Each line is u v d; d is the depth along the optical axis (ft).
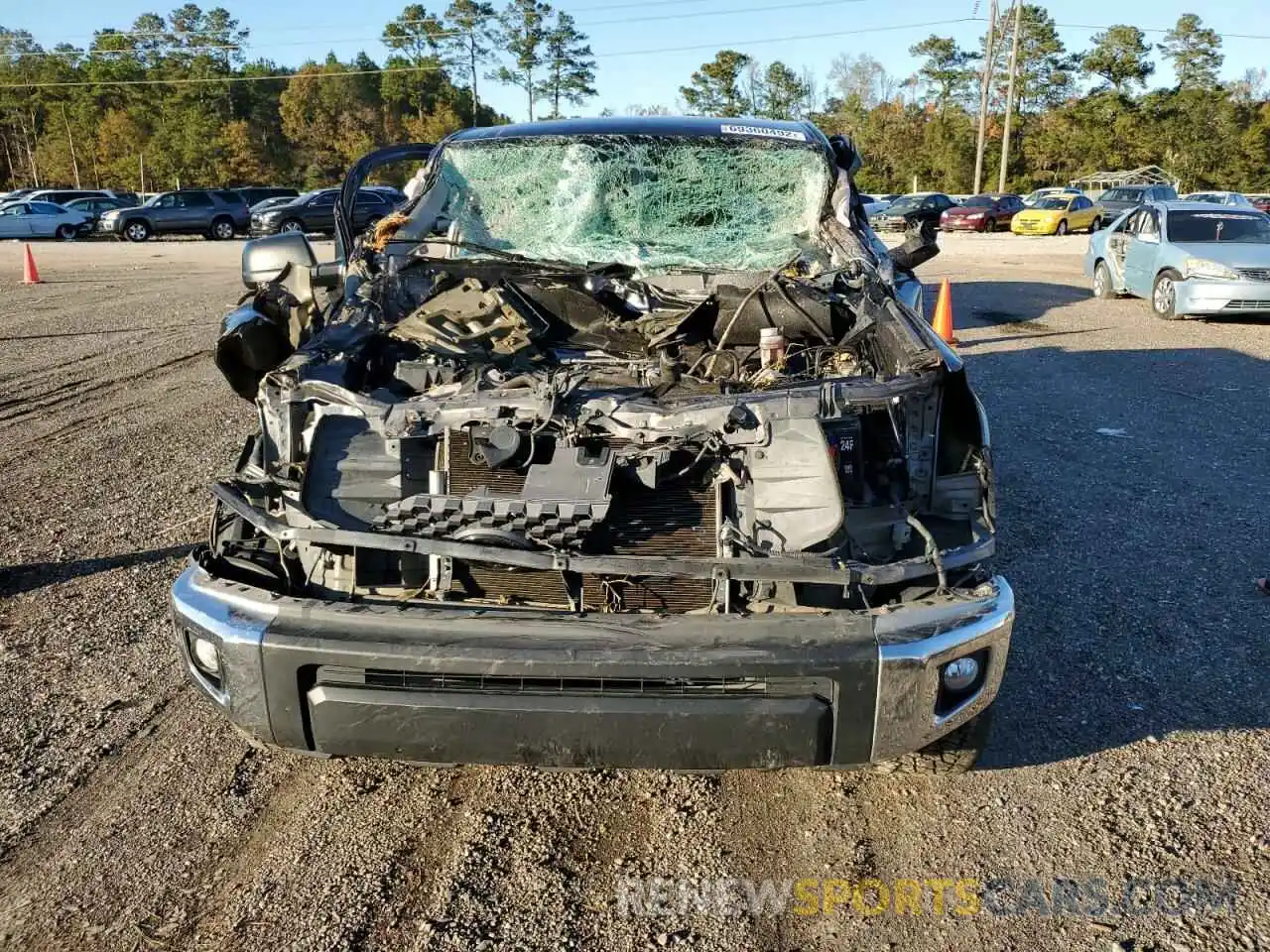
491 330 12.68
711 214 15.98
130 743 11.57
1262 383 29.50
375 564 9.80
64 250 91.40
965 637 8.86
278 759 11.36
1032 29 256.32
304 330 13.69
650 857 9.73
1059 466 21.54
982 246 92.99
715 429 9.85
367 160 16.37
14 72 278.87
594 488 9.37
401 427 10.15
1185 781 10.72
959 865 9.57
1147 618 14.48
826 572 8.94
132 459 22.53
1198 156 223.51
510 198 16.07
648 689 8.65
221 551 10.22
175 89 257.34
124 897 9.12
